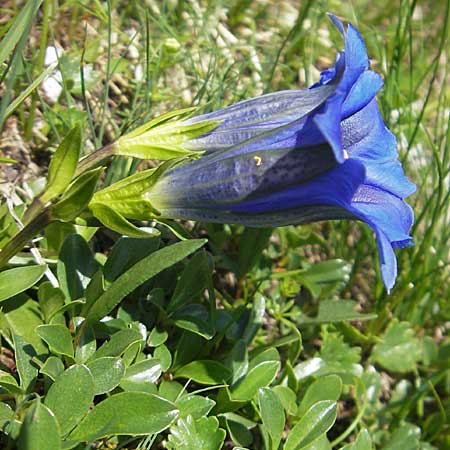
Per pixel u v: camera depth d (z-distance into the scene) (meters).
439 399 0.18
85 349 0.13
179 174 0.13
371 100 0.13
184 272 0.15
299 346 0.17
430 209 0.20
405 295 0.20
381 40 0.25
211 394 0.15
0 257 0.13
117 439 0.14
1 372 0.14
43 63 0.19
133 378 0.14
